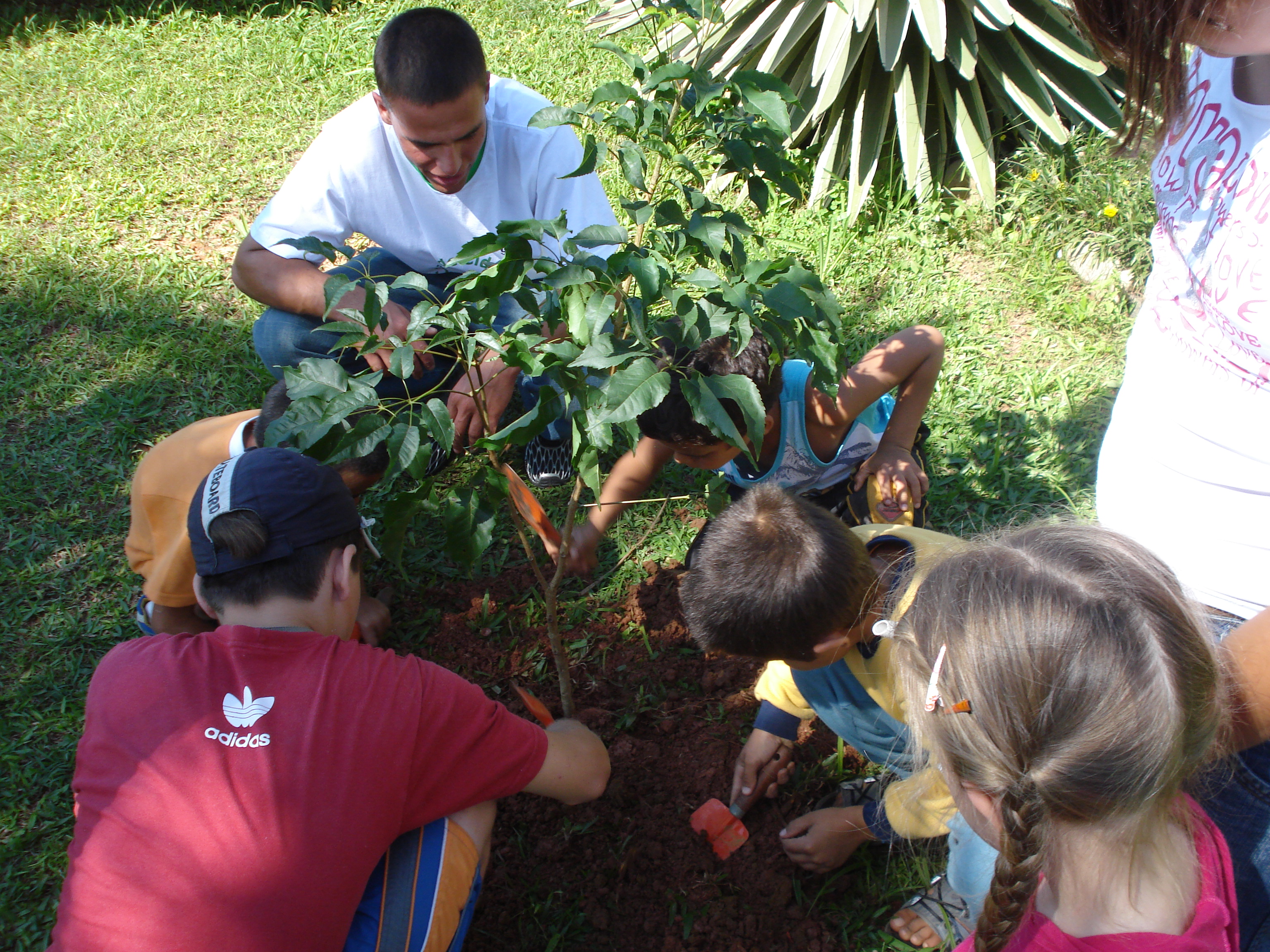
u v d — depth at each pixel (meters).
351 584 1.78
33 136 4.64
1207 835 1.26
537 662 2.60
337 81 5.04
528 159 2.73
